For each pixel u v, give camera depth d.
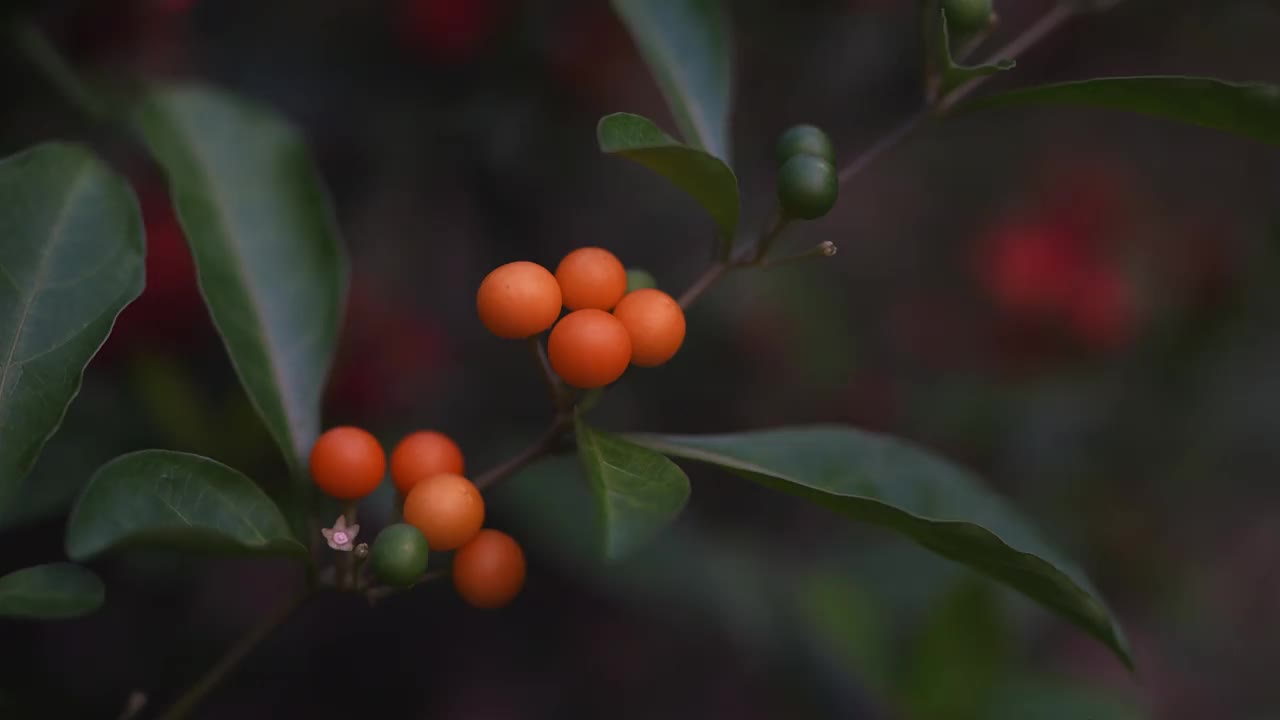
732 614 0.50
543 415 0.57
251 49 0.50
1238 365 0.62
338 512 0.41
